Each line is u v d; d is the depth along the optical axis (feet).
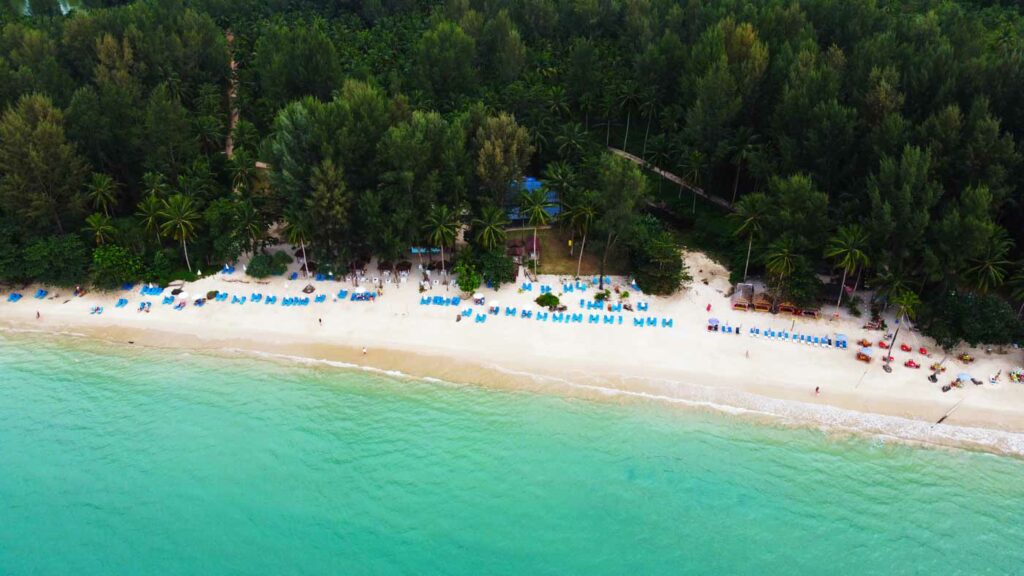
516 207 327.26
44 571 181.68
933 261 248.32
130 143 319.06
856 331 264.11
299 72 389.39
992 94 288.92
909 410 229.04
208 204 315.37
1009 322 246.06
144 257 299.58
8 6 536.01
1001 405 230.48
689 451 216.95
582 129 412.36
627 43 456.04
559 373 247.50
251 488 205.16
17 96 329.93
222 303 286.87
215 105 391.24
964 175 266.36
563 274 303.48
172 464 212.43
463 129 305.73
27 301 288.92
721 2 453.17
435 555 185.16
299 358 256.93
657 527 192.54
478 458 214.69
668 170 371.56
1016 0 465.06
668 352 256.32
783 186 269.64
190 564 182.70
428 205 291.38
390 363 253.65
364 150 290.97
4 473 208.23
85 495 202.69
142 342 266.16
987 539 188.96
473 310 280.31
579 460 213.87
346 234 293.23
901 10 460.14
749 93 335.67
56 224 299.79
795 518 195.52
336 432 223.71
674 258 282.77
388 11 556.92
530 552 186.19
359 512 197.77
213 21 477.77
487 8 494.59
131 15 440.04
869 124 294.87
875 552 185.68
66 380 246.27
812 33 377.50
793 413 229.04
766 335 262.67
